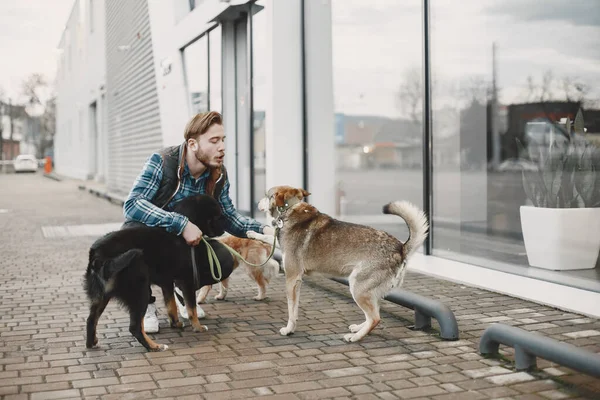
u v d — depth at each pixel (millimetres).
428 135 7457
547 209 6000
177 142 13391
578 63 6078
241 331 4547
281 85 8750
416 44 9156
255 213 9914
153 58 15188
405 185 10336
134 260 3926
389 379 3467
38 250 9008
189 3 12781
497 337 3723
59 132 51000
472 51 7504
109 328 4625
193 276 4363
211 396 3221
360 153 9891
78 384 3414
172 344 4203
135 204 4289
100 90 29094
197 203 4316
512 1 6941
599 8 5891
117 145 20375
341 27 9180
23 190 25391
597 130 5789
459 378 3463
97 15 28578
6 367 3715
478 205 7117
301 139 8906
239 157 10602
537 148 6359
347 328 4590
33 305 5430
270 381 3449
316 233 4336
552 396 3174
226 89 10906
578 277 5676
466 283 5992
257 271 5562
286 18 8734
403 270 4168
